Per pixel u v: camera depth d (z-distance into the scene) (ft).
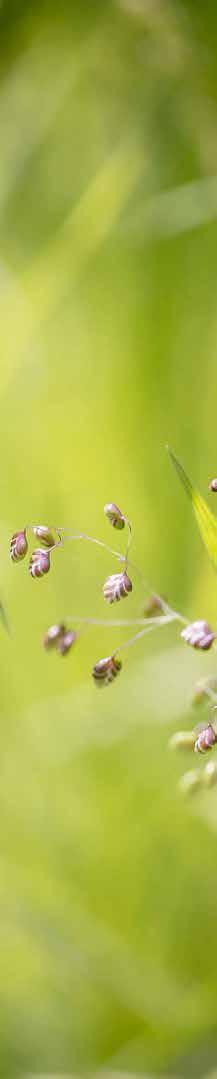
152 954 1.27
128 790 1.38
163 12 1.28
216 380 1.51
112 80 1.38
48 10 1.32
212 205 1.28
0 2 1.30
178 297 1.55
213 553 0.81
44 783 1.41
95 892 1.34
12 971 1.38
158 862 1.34
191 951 1.28
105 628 1.46
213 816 1.27
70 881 1.34
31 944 1.34
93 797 1.39
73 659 1.49
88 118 1.48
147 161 1.35
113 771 1.39
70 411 1.62
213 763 0.89
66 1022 1.34
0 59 1.36
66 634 0.90
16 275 1.43
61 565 1.56
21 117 1.46
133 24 1.31
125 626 1.45
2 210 1.59
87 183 1.55
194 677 1.21
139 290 1.57
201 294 1.53
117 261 1.56
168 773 1.36
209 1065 1.13
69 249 1.32
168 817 1.35
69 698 1.37
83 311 1.62
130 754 1.38
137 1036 1.31
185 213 1.29
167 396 1.55
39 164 1.55
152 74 1.34
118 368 1.59
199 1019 1.23
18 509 1.62
